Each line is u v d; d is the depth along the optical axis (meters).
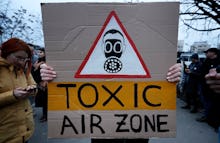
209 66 4.61
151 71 1.61
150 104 1.64
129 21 1.57
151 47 1.59
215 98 1.70
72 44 1.60
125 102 1.64
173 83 1.61
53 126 1.67
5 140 1.90
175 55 1.59
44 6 1.57
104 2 1.56
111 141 2.04
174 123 1.64
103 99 1.64
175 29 1.57
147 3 1.56
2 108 1.86
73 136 1.67
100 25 1.58
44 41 1.60
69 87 1.64
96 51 1.60
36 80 4.90
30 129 2.07
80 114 1.66
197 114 6.77
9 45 1.87
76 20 1.58
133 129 1.66
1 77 1.89
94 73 1.62
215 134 4.87
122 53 1.60
